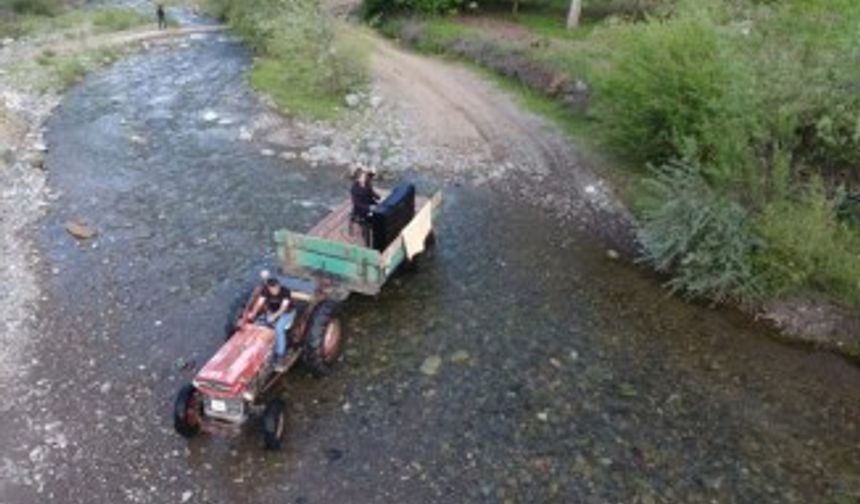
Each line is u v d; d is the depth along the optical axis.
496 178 20.44
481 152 22.03
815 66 15.97
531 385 12.30
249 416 11.20
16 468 10.50
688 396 12.18
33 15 44.09
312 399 11.83
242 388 10.36
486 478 10.44
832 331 13.84
